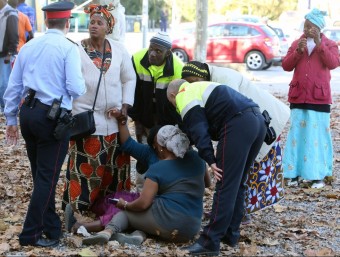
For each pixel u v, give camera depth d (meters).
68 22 6.72
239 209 6.86
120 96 7.60
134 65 8.02
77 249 6.59
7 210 8.23
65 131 6.47
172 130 6.92
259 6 63.69
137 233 6.88
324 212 8.37
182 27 32.75
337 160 11.41
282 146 12.28
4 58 15.02
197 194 6.90
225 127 6.41
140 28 55.50
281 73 30.31
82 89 6.56
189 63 7.15
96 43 7.52
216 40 31.77
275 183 7.69
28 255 6.36
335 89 24.17
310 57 9.34
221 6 63.88
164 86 7.90
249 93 7.56
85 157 7.47
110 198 7.58
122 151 7.66
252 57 31.45
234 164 6.38
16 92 6.66
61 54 6.48
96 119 7.45
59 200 8.66
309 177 9.42
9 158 11.44
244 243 7.00
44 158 6.52
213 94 6.46
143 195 6.81
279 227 7.68
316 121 9.41
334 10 57.00
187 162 6.94
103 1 13.60
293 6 64.19
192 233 6.86
